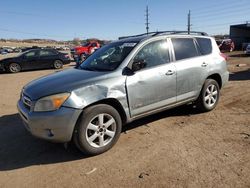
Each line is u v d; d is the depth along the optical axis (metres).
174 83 5.37
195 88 5.84
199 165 3.94
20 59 17.88
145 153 4.41
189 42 5.87
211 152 4.31
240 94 7.88
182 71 5.48
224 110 6.40
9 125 6.20
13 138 5.41
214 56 6.26
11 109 7.58
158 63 5.19
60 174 3.96
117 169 3.98
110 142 4.55
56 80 4.64
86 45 25.67
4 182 3.85
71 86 4.27
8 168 4.24
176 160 4.12
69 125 4.12
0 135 5.61
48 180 3.82
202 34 6.31
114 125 4.57
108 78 4.53
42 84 4.60
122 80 4.63
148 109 5.05
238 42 50.72
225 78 6.56
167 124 5.65
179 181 3.57
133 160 4.21
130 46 5.07
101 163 4.19
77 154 4.54
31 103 4.26
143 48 5.06
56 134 4.12
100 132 4.43
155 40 5.27
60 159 4.41
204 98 6.09
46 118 4.07
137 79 4.79
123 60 4.81
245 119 5.71
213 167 3.86
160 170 3.87
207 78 6.16
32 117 4.16
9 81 13.41
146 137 5.04
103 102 4.53
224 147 4.46
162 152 4.41
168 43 5.45
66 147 4.54
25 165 4.30
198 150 4.41
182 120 5.84
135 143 4.81
